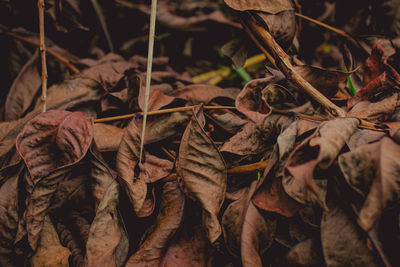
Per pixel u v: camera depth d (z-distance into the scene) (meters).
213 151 0.32
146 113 0.33
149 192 0.34
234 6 0.35
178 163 0.32
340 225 0.30
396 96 0.33
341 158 0.30
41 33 0.35
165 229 0.33
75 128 0.33
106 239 0.32
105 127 0.36
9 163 0.34
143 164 0.34
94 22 0.48
